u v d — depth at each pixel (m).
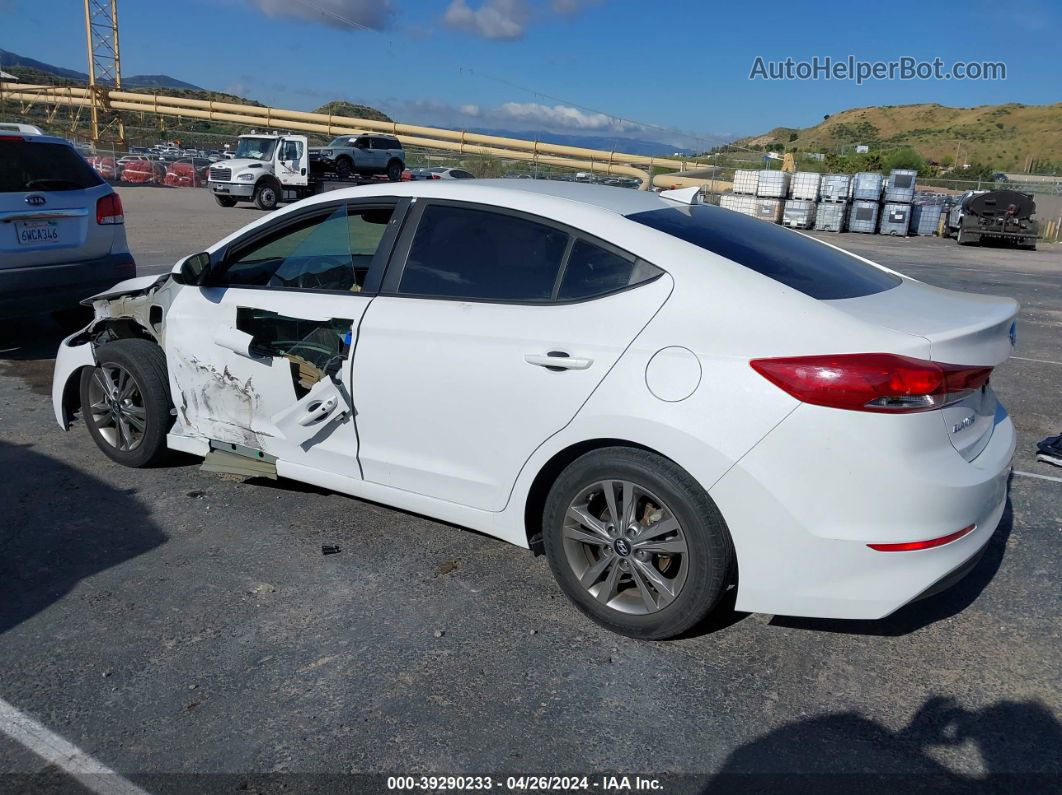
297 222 3.95
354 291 3.62
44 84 60.12
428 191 3.54
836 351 2.61
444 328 3.28
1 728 2.54
